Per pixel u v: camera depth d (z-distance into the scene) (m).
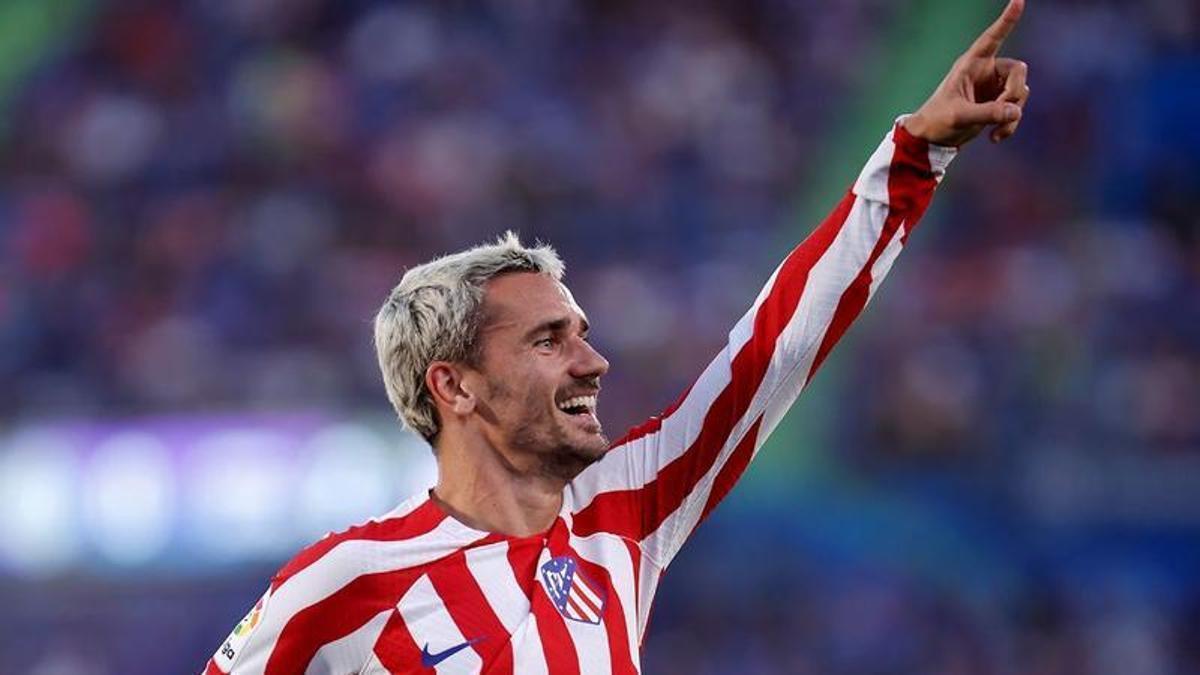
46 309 50.66
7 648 43.81
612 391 47.34
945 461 46.03
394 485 44.38
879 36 62.44
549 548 11.47
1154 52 60.50
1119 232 54.75
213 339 49.59
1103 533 44.91
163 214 54.97
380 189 55.69
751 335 12.05
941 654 43.28
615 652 11.34
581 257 53.41
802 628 43.62
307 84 58.72
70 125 58.59
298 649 11.22
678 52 60.44
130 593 44.34
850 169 57.97
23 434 45.78
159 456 45.31
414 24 60.56
